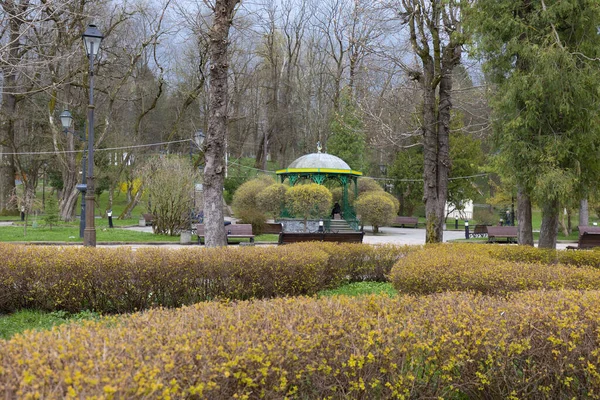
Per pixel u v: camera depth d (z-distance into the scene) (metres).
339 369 3.05
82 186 20.27
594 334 3.47
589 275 5.61
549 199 8.85
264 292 7.16
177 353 2.63
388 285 9.20
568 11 8.31
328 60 45.75
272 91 47.84
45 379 2.21
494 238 25.06
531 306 3.78
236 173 42.62
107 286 6.72
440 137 12.62
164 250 7.30
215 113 9.38
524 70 8.81
